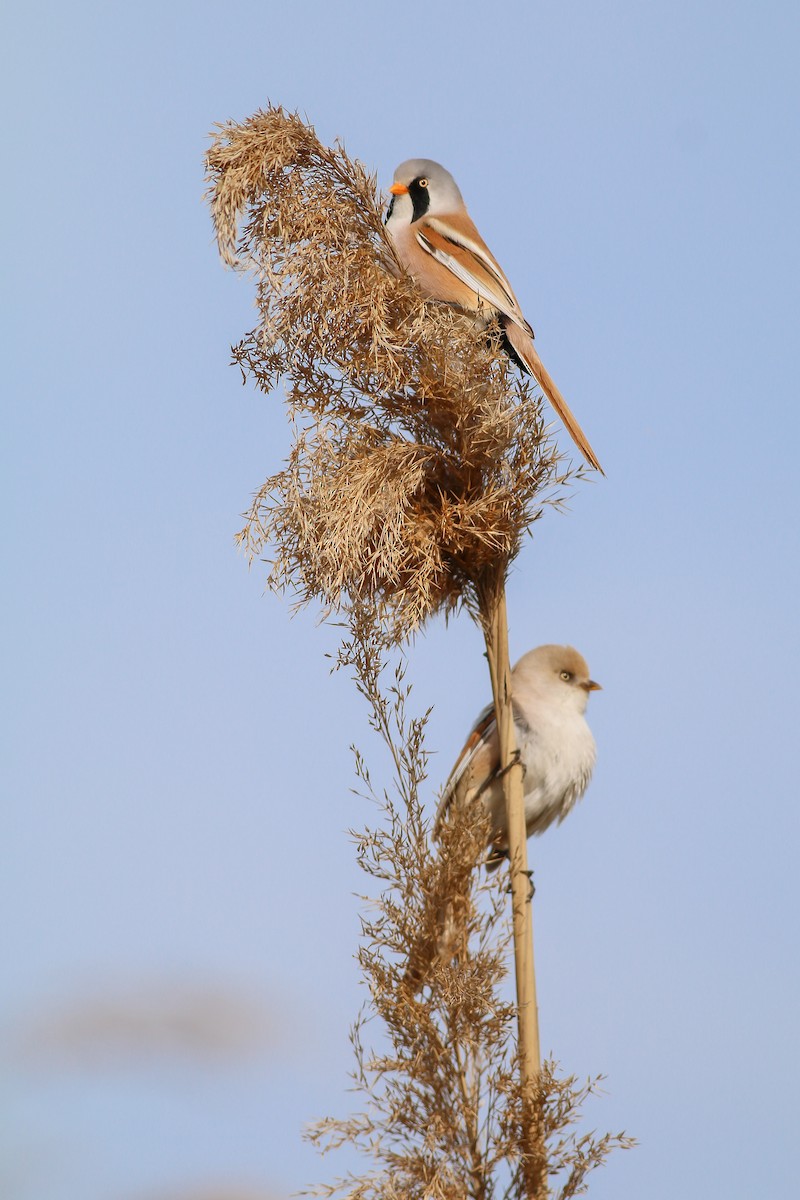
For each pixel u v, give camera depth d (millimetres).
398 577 6461
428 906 5926
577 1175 5586
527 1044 5871
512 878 6148
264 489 6578
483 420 6422
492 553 6531
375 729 6199
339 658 6293
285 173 6777
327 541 6312
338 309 6523
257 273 6656
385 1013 5816
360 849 6051
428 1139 5598
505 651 6551
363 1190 5562
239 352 6832
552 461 6512
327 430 6551
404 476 6367
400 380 6496
